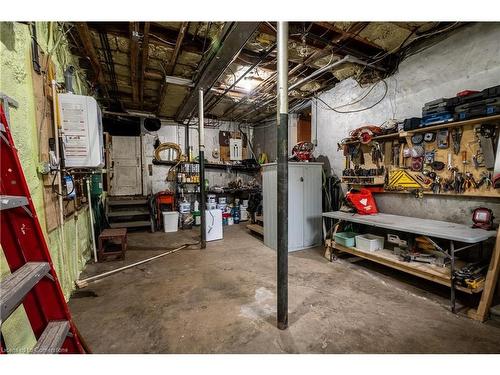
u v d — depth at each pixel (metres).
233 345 1.77
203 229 4.16
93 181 4.08
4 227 1.09
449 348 1.71
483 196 2.41
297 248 3.98
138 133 6.47
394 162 3.21
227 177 7.41
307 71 3.93
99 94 5.06
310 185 4.09
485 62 2.42
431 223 2.66
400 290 2.56
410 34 2.81
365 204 3.33
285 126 1.88
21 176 1.10
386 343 1.76
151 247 4.29
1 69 1.51
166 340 1.83
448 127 2.61
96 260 3.58
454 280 2.12
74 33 2.88
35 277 1.00
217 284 2.77
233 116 6.88
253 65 3.47
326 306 2.27
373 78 3.56
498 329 1.90
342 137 4.21
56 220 2.33
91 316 2.15
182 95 4.89
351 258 3.58
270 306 2.29
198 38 3.10
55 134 2.31
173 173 6.49
